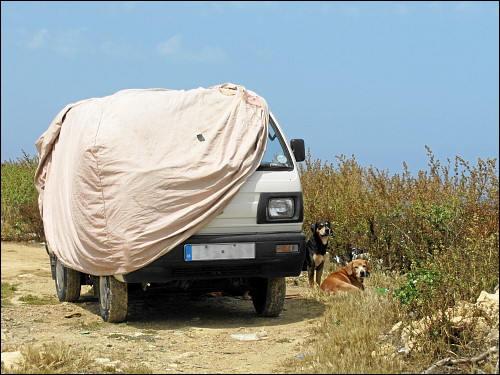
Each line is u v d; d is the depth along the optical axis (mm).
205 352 6832
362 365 5832
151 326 8039
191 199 7484
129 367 6082
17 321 8266
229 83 8680
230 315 8781
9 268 12906
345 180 13523
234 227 7746
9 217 17656
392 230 11281
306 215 12844
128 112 7797
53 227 8961
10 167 20719
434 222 9938
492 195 9000
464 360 5770
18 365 6008
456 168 10711
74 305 9477
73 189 7934
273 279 8320
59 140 9336
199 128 7816
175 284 8453
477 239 7832
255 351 6871
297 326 8023
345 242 11977
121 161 7496
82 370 6004
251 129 7957
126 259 7422
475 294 6797
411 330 6453
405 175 11898
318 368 5883
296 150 8641
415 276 6891
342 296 8820
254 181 7832
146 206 7398
